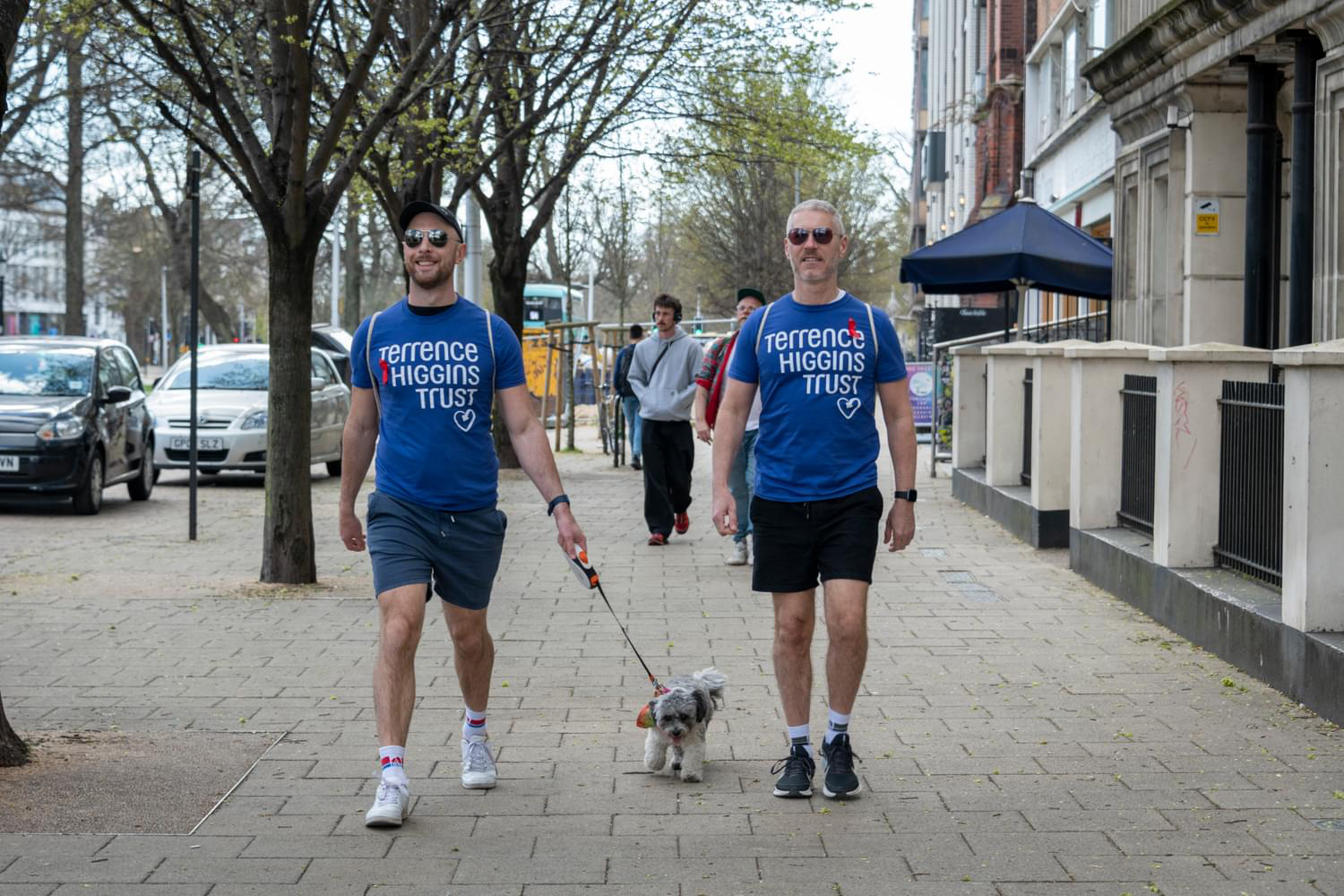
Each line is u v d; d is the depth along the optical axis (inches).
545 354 1179.3
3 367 663.8
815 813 205.6
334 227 1678.2
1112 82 642.8
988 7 1428.4
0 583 421.1
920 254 644.7
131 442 685.3
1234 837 192.9
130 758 231.9
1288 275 496.1
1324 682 254.1
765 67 729.6
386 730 199.2
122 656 316.2
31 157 1288.1
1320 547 261.4
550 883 177.6
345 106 406.6
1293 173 463.8
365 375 212.5
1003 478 573.6
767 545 211.9
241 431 764.0
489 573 212.7
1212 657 307.9
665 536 504.4
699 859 186.1
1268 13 465.7
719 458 215.6
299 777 223.5
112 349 703.7
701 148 788.0
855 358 208.2
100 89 686.5
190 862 183.8
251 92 457.7
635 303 2524.6
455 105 635.5
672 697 216.5
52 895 171.3
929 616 359.9
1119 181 679.1
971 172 1704.0
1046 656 311.6
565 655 318.7
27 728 251.3
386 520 206.4
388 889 175.2
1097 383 422.6
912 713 262.8
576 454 986.1
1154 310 631.8
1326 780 217.9
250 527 591.8
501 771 227.5
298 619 360.8
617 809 207.8
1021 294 666.2
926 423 1018.1
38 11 444.5
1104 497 424.2
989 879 178.1
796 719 215.2
